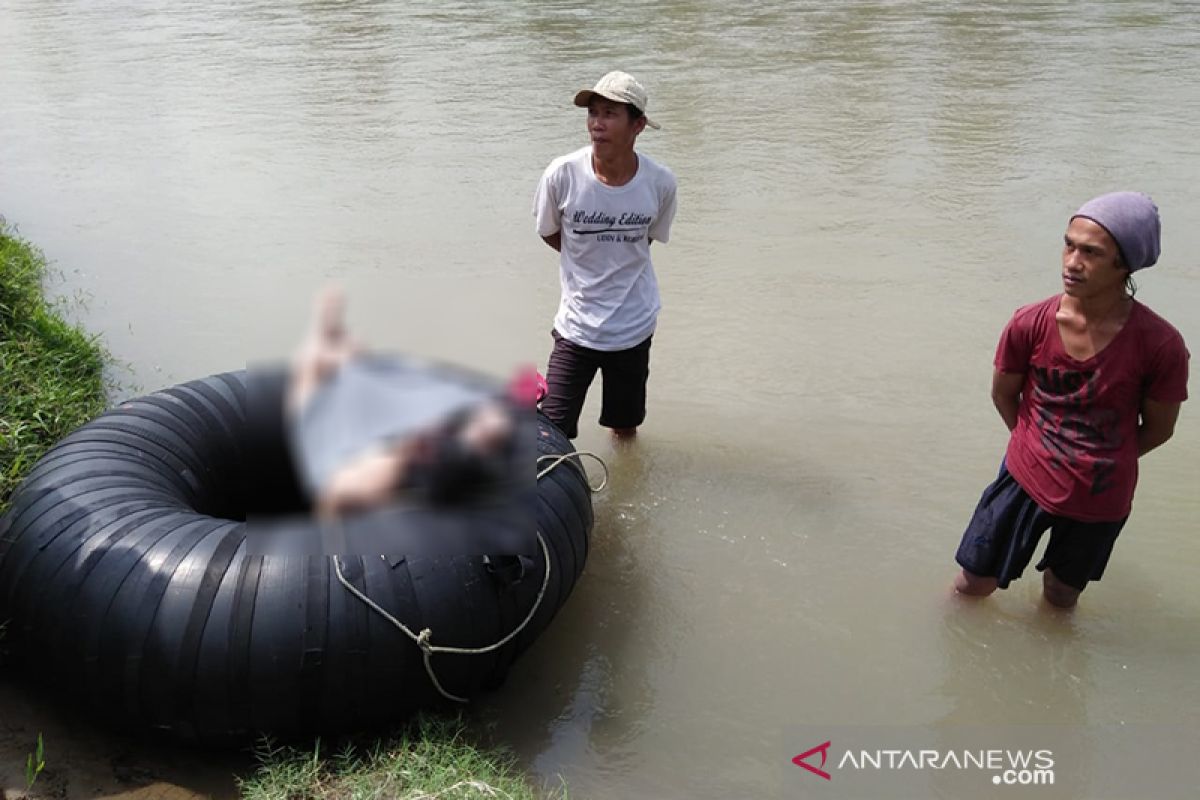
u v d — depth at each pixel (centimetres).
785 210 857
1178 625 432
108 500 365
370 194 909
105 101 1257
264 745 349
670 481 524
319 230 829
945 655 419
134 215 876
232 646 333
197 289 727
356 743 360
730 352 641
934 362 626
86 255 790
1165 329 373
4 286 641
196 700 336
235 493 420
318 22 1744
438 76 1327
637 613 441
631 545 481
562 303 503
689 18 1681
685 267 755
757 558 472
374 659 342
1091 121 1071
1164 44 1417
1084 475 388
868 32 1542
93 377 590
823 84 1246
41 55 1544
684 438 560
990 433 560
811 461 540
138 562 344
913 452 545
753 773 367
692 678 408
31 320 614
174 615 336
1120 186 889
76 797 338
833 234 807
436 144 1045
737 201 878
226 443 419
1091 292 368
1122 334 374
